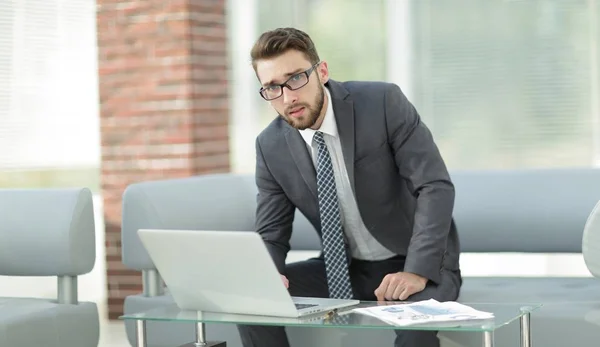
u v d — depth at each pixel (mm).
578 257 7652
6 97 8328
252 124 8969
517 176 4859
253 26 8984
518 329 4008
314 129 3959
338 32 8875
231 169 7422
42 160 8508
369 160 3992
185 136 6910
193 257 3275
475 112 8531
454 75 8570
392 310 3170
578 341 3932
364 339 4031
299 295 4125
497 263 7840
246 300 3254
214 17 7242
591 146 8219
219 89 7281
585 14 8203
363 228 4117
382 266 4152
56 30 8641
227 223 4902
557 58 8289
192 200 4812
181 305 3439
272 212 4156
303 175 4027
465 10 8516
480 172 4938
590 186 4727
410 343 3363
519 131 8406
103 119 7133
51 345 4230
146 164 7023
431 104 8641
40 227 4445
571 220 4711
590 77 8203
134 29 7031
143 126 7027
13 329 4023
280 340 3695
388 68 8750
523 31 8367
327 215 3998
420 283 3670
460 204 4879
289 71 3625
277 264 4070
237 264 3188
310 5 8930
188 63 6902
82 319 4410
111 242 7000
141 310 4566
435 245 3744
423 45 8641
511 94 8422
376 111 3988
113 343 6188
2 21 8375
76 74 8727
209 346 3340
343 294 3992
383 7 8742
